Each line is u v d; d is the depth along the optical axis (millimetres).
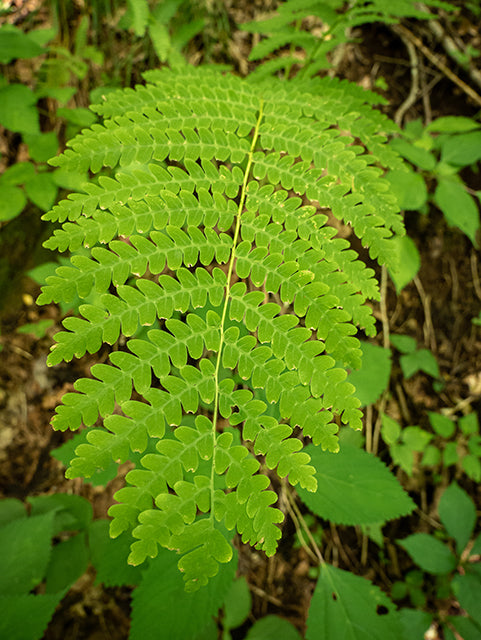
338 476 464
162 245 292
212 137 362
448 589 761
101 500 703
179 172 327
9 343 731
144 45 748
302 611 724
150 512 227
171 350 264
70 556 578
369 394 568
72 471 228
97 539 587
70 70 761
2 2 766
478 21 813
